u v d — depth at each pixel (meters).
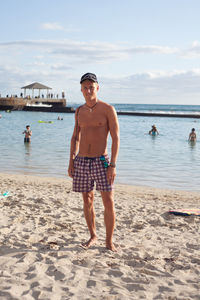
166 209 6.07
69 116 52.03
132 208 6.08
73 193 7.33
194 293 2.64
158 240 4.14
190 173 10.76
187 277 2.98
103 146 3.55
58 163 12.07
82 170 3.58
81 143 3.62
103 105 3.53
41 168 11.10
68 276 2.89
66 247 3.69
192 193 8.02
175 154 15.11
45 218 4.96
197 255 3.59
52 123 35.38
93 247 3.73
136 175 10.30
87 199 3.75
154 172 10.83
